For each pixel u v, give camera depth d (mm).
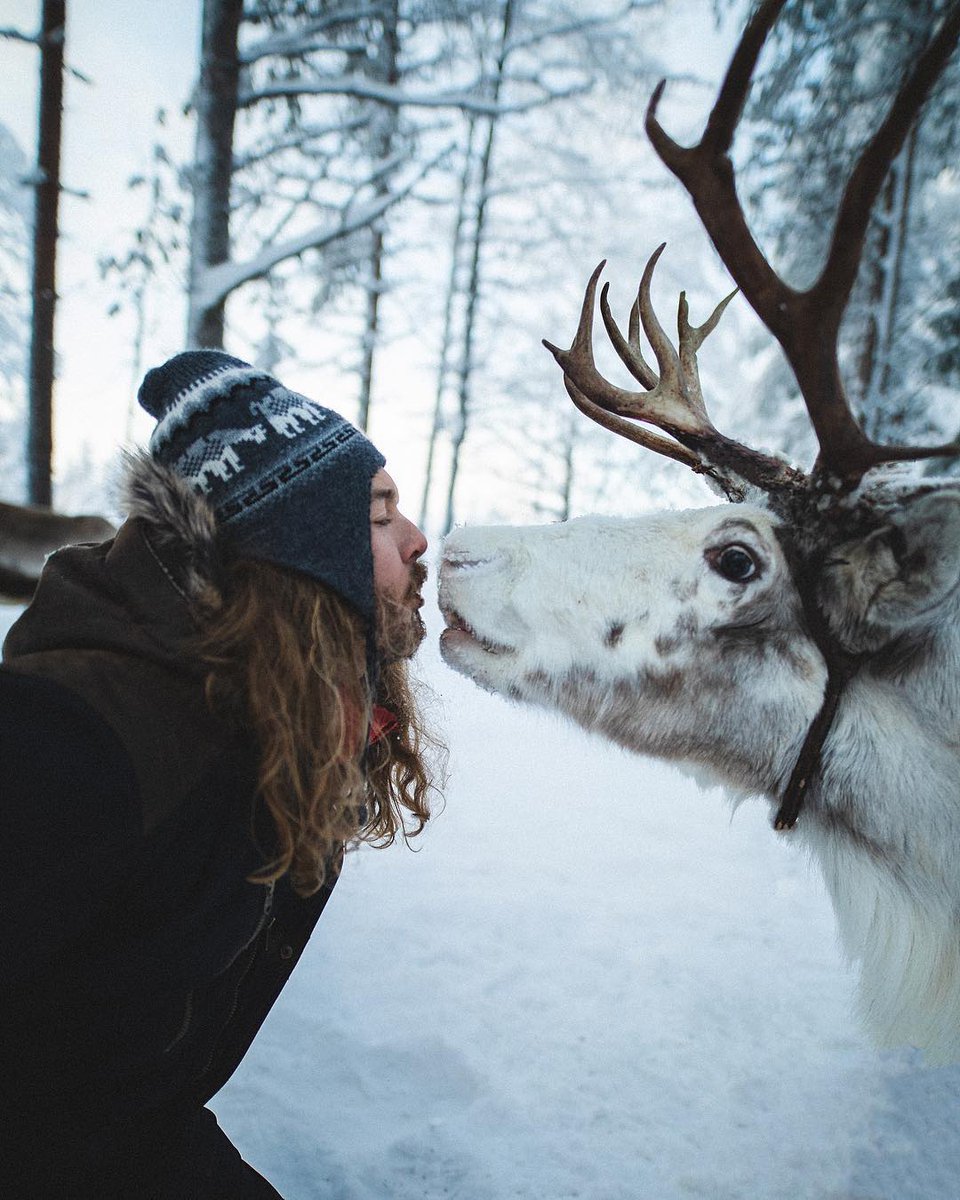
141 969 929
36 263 8914
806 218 10781
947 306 10336
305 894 1092
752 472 1948
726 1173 1812
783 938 2801
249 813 978
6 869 774
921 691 1723
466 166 14812
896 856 1798
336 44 7625
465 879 3133
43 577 987
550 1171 1817
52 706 808
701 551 1835
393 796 1499
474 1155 1851
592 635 1849
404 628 1237
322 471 1013
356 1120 1952
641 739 1918
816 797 1845
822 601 1752
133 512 1004
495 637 1905
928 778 1739
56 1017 924
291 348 11453
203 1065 1139
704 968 2594
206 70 7340
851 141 10172
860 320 10547
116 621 919
